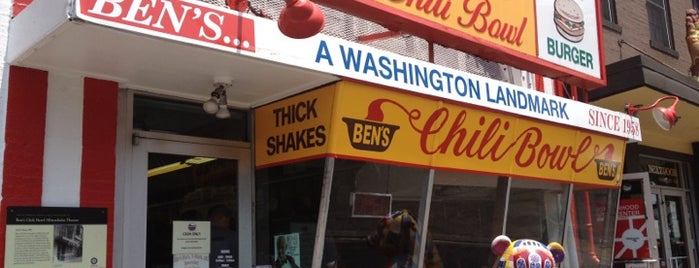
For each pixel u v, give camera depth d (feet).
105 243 14.73
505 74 25.70
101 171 14.92
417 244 17.85
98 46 12.87
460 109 18.62
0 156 13.48
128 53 13.43
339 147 15.70
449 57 23.53
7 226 13.28
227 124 18.30
